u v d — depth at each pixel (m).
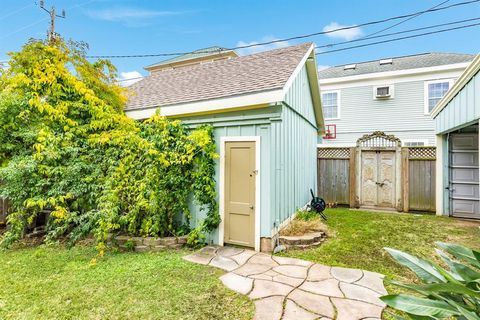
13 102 4.66
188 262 3.80
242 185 4.53
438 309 1.10
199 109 4.75
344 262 3.85
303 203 6.57
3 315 2.50
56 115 4.77
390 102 11.53
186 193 4.76
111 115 5.05
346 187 8.29
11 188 4.41
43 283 3.13
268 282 3.17
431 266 1.35
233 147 4.62
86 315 2.51
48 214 5.20
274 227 4.42
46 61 4.85
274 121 4.31
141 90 6.89
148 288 3.03
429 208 7.26
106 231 4.25
